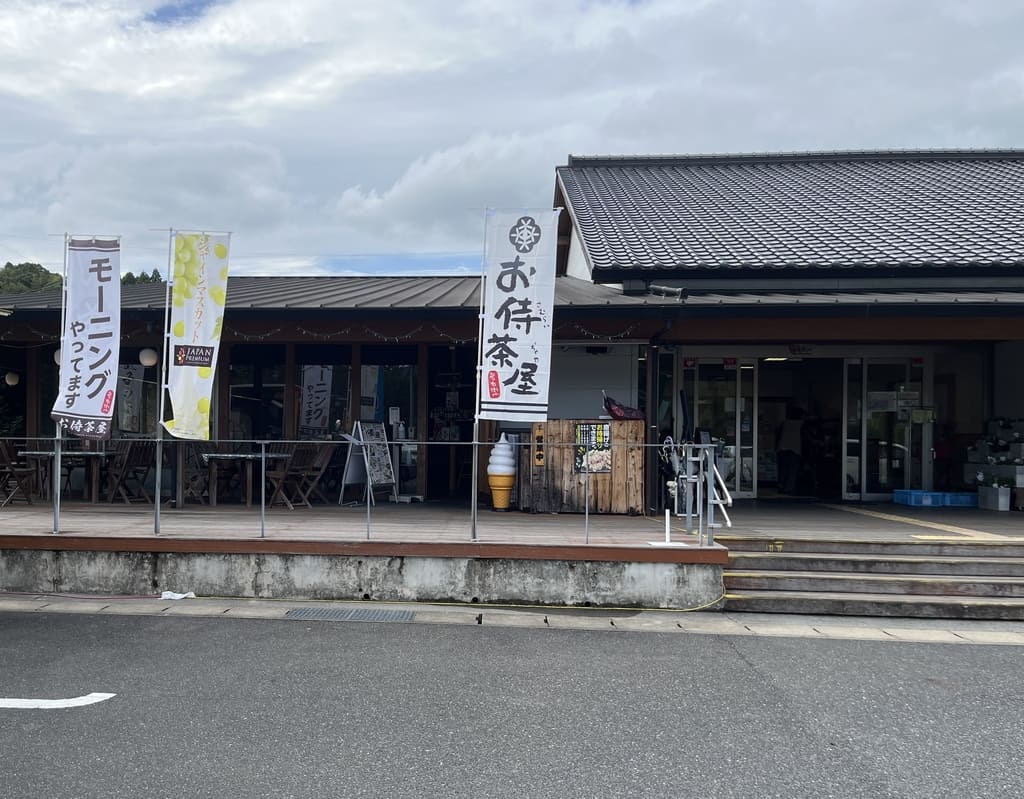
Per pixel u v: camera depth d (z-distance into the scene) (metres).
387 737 4.11
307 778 3.63
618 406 9.91
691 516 7.87
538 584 6.98
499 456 9.62
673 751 3.99
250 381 11.15
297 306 9.05
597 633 6.16
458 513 9.44
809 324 9.59
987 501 10.98
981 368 12.16
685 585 6.90
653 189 14.62
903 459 12.28
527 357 7.35
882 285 10.06
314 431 11.14
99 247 7.57
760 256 10.38
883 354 12.25
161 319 9.36
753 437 12.38
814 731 4.27
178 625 6.21
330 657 5.46
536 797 3.49
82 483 11.33
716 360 12.38
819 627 6.44
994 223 11.74
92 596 7.11
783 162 16.39
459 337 9.47
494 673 5.17
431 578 7.04
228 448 10.64
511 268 7.38
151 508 9.56
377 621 6.39
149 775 3.64
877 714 4.53
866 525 9.02
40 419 11.34
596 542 7.21
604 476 9.39
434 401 11.54
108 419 7.52
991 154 15.94
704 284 10.12
